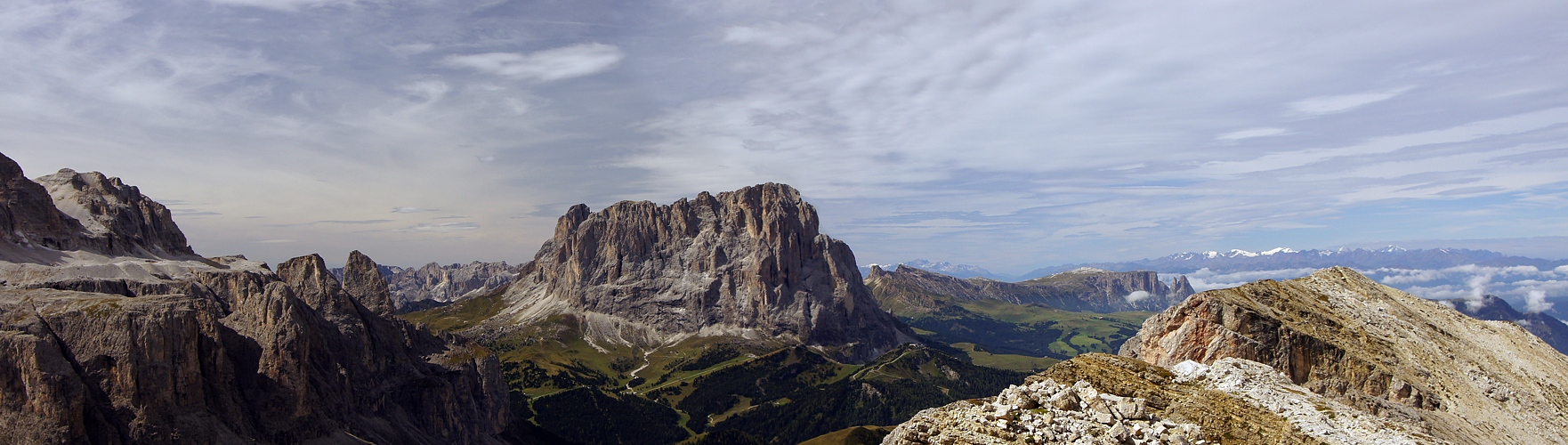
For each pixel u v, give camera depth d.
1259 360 110.00
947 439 54.78
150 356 182.62
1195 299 116.12
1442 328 127.19
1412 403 106.62
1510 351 124.19
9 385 161.88
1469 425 103.56
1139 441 54.84
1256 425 62.56
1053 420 56.56
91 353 178.50
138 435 173.75
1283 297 124.81
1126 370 70.44
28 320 180.38
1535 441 103.38
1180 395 66.38
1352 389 108.38
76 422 165.00
